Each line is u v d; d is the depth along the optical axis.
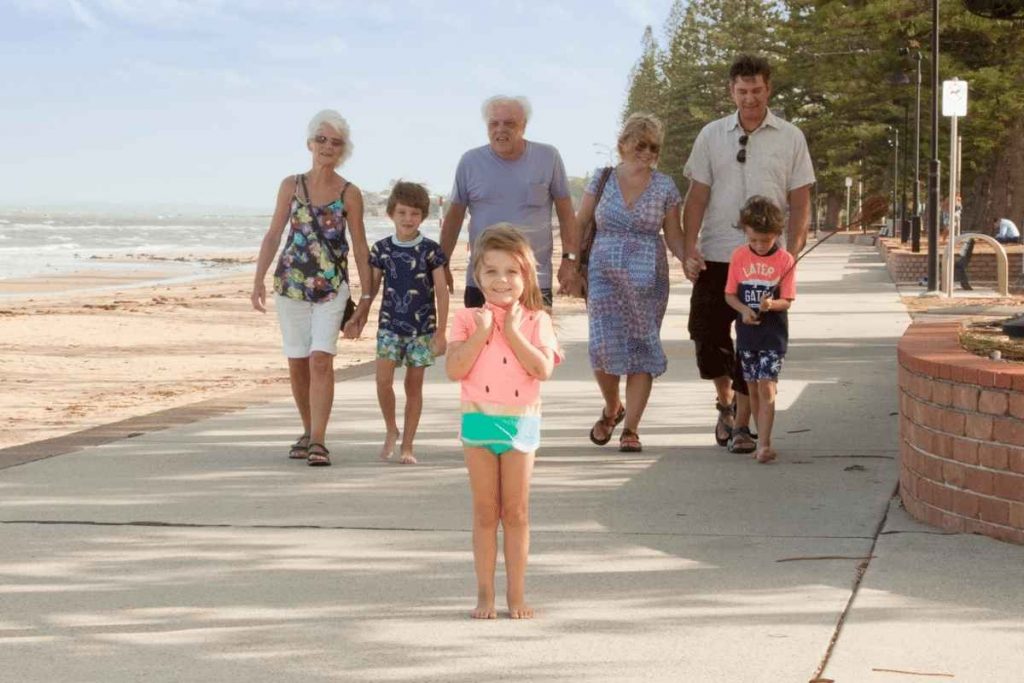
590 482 9.47
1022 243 47.41
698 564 7.23
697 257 10.62
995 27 57.22
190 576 7.08
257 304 10.59
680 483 9.41
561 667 5.61
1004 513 7.54
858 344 19.33
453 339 6.30
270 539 7.88
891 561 7.18
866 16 59.53
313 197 10.59
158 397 17.81
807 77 81.69
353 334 10.63
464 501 8.92
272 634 6.10
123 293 46.19
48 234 143.62
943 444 7.90
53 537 7.95
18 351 24.41
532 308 6.33
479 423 6.28
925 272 36.25
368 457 10.66
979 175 65.56
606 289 10.60
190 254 91.38
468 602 6.59
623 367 10.64
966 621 6.16
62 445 11.31
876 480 9.45
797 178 10.69
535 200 10.44
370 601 6.61
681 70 123.12
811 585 6.78
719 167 10.69
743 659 5.68
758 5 116.62
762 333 10.17
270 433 11.98
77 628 6.20
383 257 10.46
